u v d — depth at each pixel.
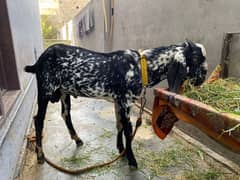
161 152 2.20
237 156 1.91
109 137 2.53
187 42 1.68
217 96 1.32
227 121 0.92
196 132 2.36
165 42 2.79
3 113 1.51
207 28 2.09
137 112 3.36
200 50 1.63
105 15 5.04
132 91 1.78
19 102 2.10
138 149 2.26
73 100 4.07
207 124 1.10
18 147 1.95
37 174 1.83
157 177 1.82
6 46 2.08
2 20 2.01
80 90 1.85
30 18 3.88
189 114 1.21
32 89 3.47
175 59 1.61
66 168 1.93
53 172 1.86
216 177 1.80
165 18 2.73
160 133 1.66
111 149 2.26
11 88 2.21
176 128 2.69
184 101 1.20
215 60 2.03
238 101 1.19
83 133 2.62
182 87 1.62
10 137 1.70
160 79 1.83
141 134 2.60
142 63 1.74
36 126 1.94
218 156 2.06
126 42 4.00
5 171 1.49
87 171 1.87
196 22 2.22
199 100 1.34
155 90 1.53
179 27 2.49
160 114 1.57
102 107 3.66
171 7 2.59
